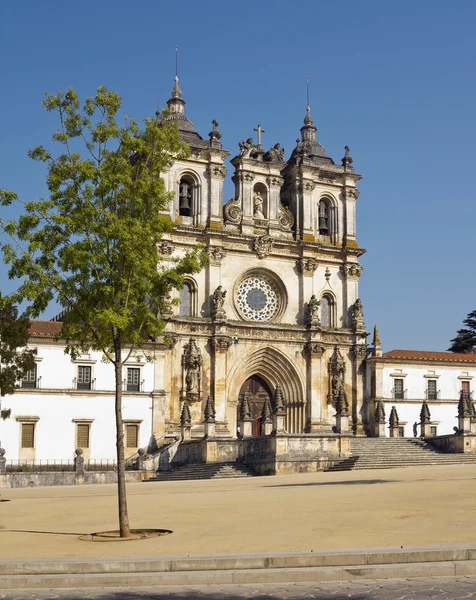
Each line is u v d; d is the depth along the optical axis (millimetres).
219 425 81125
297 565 18922
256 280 88125
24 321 51031
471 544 19938
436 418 90625
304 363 87125
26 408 73875
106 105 29203
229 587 17672
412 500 31781
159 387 78938
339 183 93750
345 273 91375
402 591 16531
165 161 30281
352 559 18922
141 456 73438
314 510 29734
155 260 28953
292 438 65750
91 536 25641
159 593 17281
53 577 18438
